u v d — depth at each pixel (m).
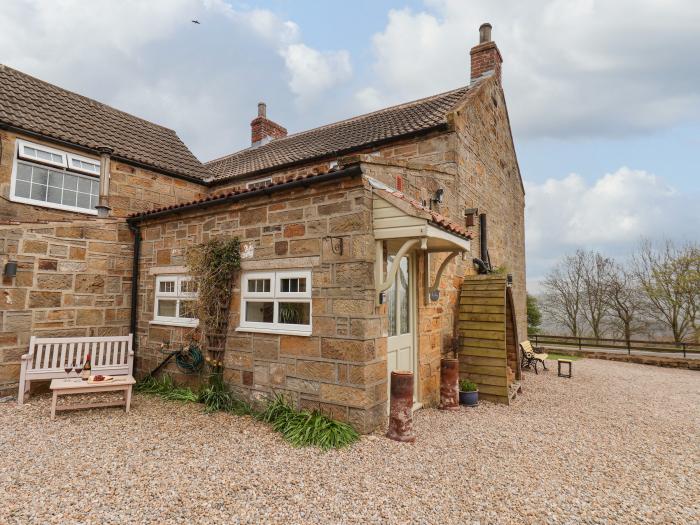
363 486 3.60
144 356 7.70
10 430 4.95
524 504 3.39
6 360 6.46
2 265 6.46
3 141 7.32
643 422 6.21
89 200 8.75
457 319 8.15
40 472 3.77
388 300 5.82
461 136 8.37
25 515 3.01
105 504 3.21
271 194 5.78
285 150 12.16
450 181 7.91
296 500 3.32
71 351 6.59
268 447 4.46
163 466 3.94
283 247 5.66
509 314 8.73
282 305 5.69
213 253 6.33
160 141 11.28
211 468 3.90
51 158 8.05
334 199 5.18
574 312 26.97
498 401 7.09
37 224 6.91
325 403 5.04
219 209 6.51
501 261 11.59
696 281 19.88
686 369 13.13
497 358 7.18
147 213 7.64
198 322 6.70
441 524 3.04
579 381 9.95
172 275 7.41
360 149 8.92
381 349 5.12
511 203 13.17
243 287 6.16
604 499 3.54
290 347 5.43
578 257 26.89
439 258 7.43
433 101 10.61
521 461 4.36
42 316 6.90
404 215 4.83
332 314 5.05
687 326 20.56
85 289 7.48
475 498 3.46
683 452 4.87
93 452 4.29
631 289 23.44
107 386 5.73
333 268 5.10
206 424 5.26
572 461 4.43
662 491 3.74
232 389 6.07
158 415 5.66
